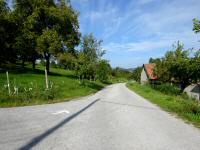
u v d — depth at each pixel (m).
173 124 10.14
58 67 80.38
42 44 41.66
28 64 66.81
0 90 18.34
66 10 46.66
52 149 6.31
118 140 7.40
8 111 12.38
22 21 43.75
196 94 37.31
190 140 7.60
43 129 8.52
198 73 29.58
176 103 17.41
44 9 43.94
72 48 47.16
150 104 17.89
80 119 10.71
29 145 6.61
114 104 17.17
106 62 70.00
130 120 10.84
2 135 7.57
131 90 38.62
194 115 12.24
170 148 6.73
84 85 35.53
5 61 45.31
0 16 38.53
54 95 19.47
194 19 12.77
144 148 6.66
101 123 9.95
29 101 16.20
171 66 33.56
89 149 6.42
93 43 50.91
